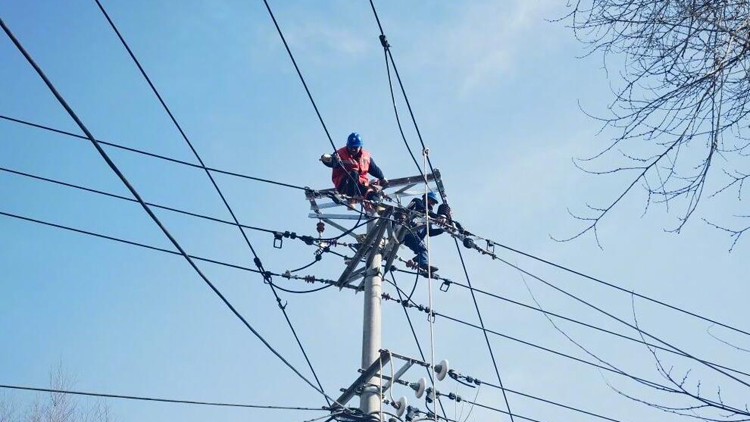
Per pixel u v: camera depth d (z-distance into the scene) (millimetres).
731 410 6824
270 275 12750
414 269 13875
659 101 6383
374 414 12195
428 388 12352
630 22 6418
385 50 11219
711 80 6207
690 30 6223
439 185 14398
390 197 14195
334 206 13641
